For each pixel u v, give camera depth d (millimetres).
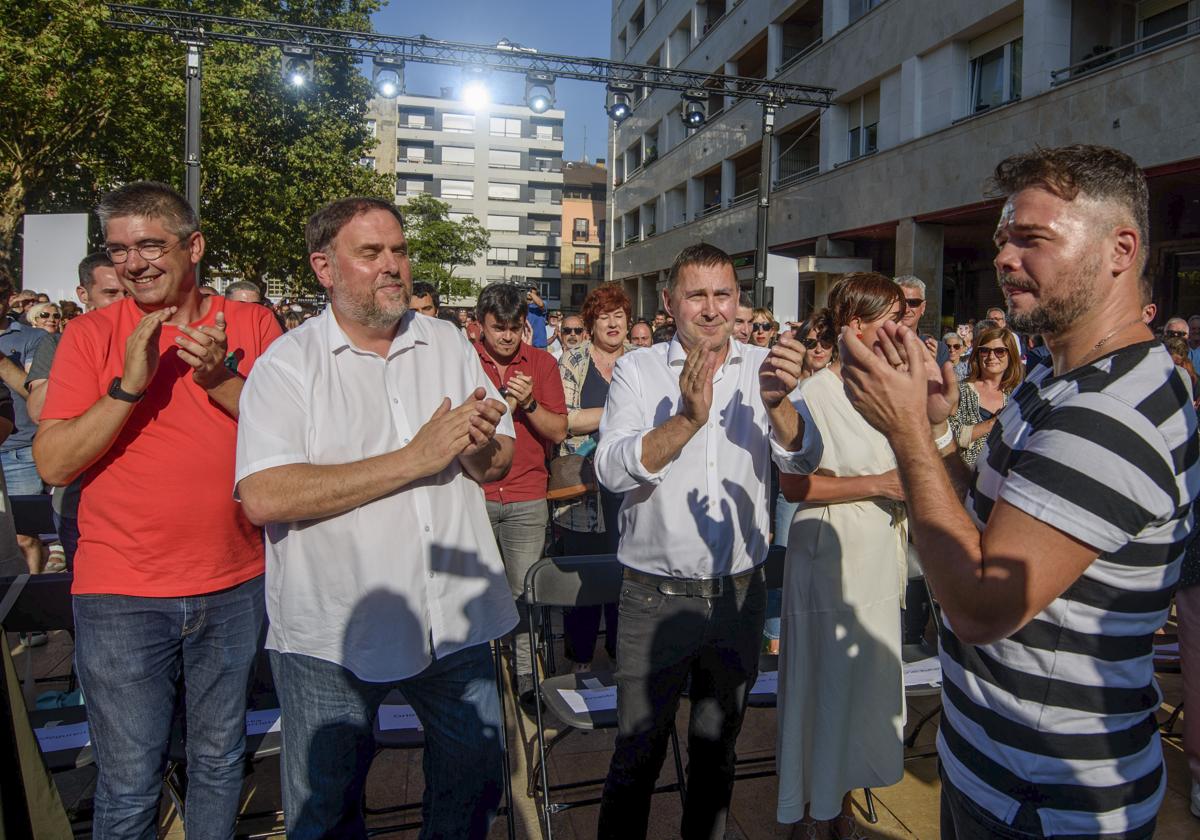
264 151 21406
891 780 2846
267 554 2186
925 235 15203
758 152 23188
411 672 2104
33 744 2113
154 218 2391
